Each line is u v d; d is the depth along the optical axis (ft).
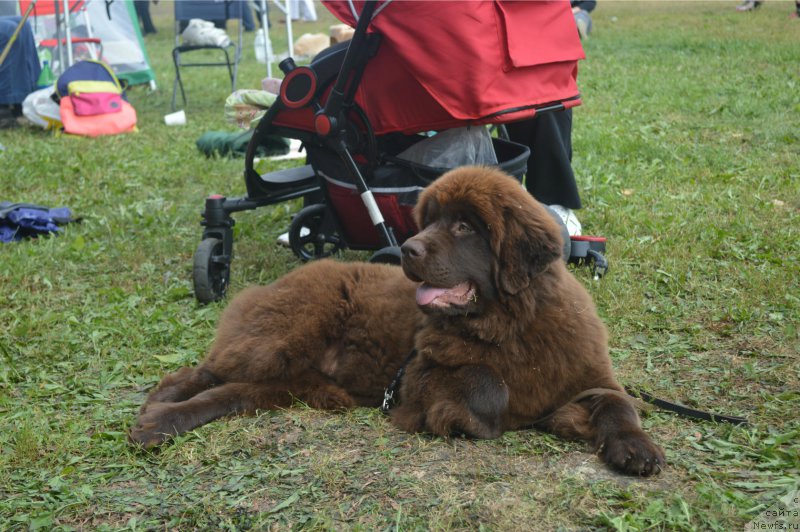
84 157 31.78
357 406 12.62
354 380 12.86
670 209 22.65
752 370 13.05
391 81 15.52
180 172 29.76
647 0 92.68
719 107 35.60
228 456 11.09
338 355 13.10
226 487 10.23
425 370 11.60
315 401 12.56
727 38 57.67
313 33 82.17
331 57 15.79
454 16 14.46
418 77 14.76
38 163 30.76
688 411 11.59
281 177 19.13
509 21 15.06
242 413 12.31
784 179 24.68
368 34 15.25
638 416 11.02
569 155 20.94
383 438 11.16
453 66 14.60
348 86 15.87
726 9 76.13
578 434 10.81
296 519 9.44
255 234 22.45
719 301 16.34
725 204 22.62
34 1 31.22
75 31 49.73
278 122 17.08
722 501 9.08
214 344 13.60
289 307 13.12
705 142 30.76
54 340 15.97
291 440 11.40
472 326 11.23
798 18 64.44
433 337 11.52
